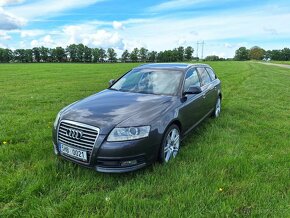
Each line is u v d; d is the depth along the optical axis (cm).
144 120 377
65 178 369
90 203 311
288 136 587
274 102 1005
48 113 765
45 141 514
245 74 2611
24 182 353
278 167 414
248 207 311
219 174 381
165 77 529
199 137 552
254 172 390
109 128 358
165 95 480
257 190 343
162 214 292
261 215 296
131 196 323
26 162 420
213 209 303
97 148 355
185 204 311
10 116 715
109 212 293
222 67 4388
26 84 1634
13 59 12500
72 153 377
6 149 467
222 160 423
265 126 658
